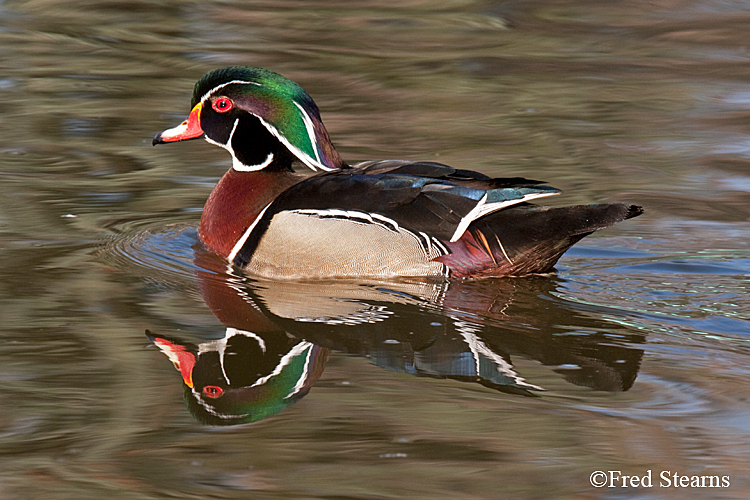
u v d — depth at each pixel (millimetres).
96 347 9992
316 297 11609
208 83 13250
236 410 8867
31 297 11203
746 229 13516
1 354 9742
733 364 9617
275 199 12602
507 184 11742
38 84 20234
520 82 20938
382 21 25734
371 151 16656
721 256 12625
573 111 19078
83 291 11461
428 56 22750
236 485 7684
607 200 14641
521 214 11781
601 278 11992
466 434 8391
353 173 12508
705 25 25188
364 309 11227
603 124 18297
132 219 13992
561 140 17406
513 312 11055
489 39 24156
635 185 15281
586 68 21953
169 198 14914
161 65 21719
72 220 13852
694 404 8836
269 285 12008
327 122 18203
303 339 10398
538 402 8953
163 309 11062
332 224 12047
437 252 11898
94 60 22031
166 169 16156
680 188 15141
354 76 21156
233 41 23625
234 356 9898
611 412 8750
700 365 9617
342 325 10766
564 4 27141
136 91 19906
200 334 10422
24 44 23141
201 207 14641
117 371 9508
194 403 8969
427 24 25484
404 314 11062
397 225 11914
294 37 24094
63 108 18812
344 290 11859
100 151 16766
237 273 12406
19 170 15750
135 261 12531
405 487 7652
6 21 25125
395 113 18891
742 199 14656
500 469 7898
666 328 10516
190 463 7996
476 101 19688
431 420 8633
